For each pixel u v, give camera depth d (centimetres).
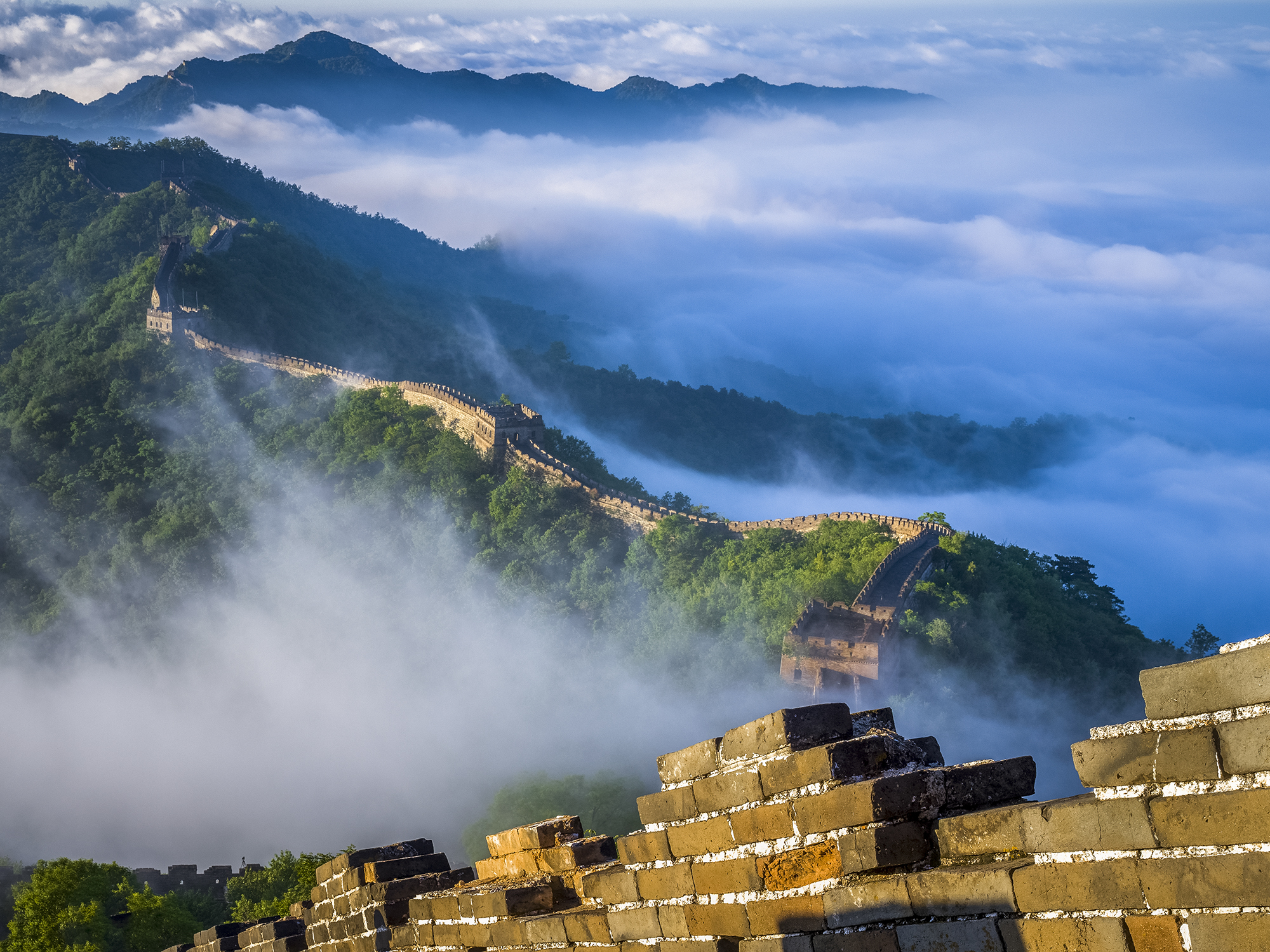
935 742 1048
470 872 1756
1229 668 753
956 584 12394
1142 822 786
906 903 925
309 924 1969
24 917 5641
